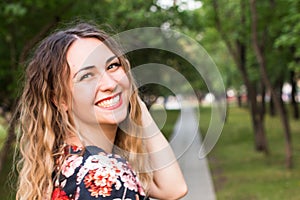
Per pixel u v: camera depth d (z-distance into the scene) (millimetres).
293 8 7172
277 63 12641
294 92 22547
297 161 10578
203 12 11055
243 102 42969
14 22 5410
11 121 1341
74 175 984
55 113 1075
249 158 11672
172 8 8625
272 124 21438
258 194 7355
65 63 1024
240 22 11336
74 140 1049
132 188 970
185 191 1229
